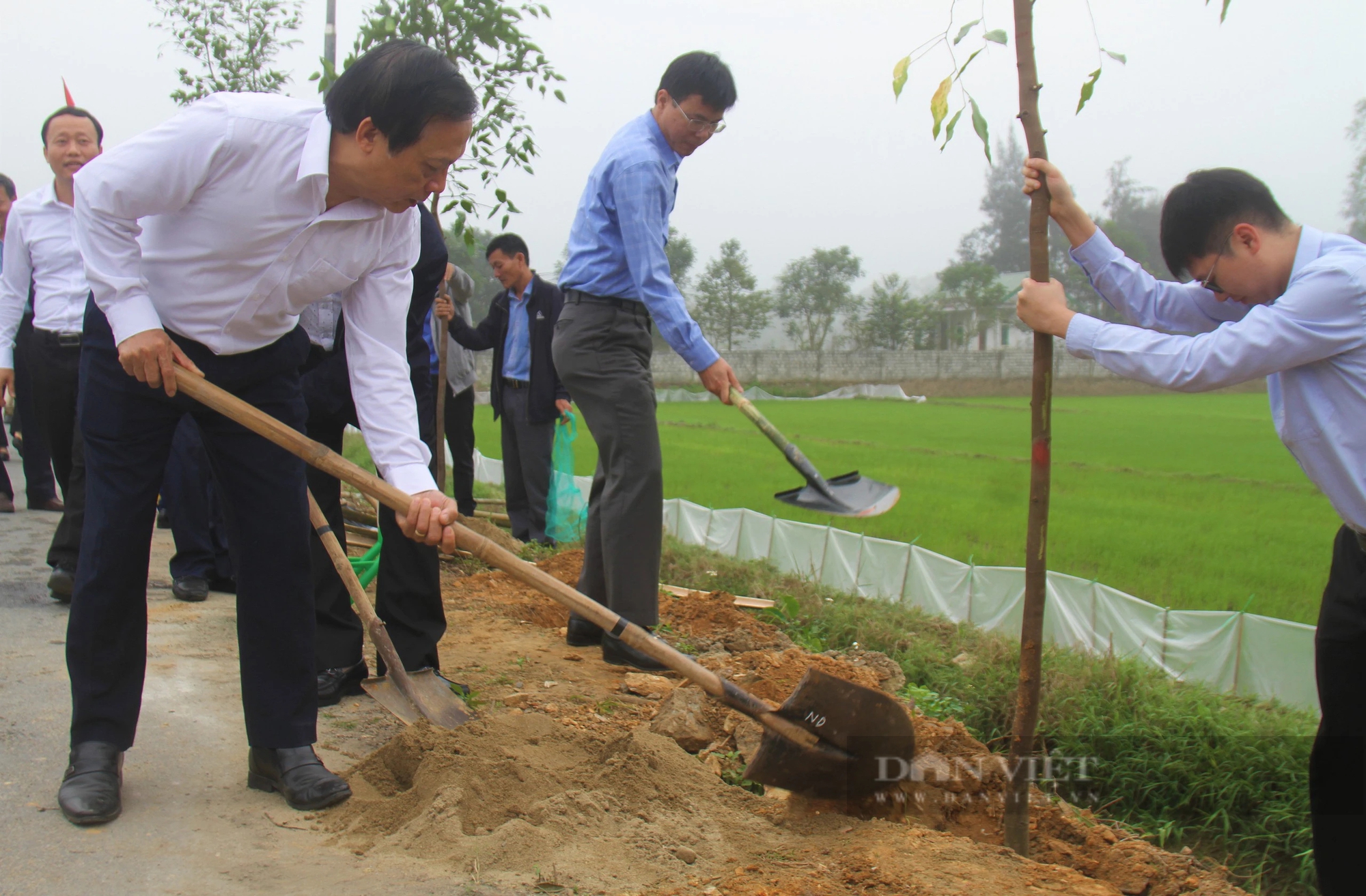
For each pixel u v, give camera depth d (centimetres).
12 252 587
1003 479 1567
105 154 270
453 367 841
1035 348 291
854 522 1109
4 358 596
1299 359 267
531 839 272
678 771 323
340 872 263
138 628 301
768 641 535
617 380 463
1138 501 1322
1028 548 294
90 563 290
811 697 310
